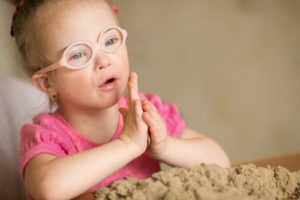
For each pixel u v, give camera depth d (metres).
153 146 1.03
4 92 1.35
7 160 1.31
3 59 1.36
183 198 0.82
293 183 0.90
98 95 1.03
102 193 0.88
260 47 1.86
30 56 1.09
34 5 1.06
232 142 1.86
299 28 1.87
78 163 0.97
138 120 1.00
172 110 1.20
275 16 1.86
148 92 1.84
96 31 1.02
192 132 1.20
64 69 1.03
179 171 0.88
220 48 1.85
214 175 0.88
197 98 1.85
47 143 1.05
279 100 1.86
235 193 0.83
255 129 1.87
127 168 1.10
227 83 1.86
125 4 1.80
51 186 0.95
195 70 1.85
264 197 0.87
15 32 1.13
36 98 1.36
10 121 1.33
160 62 1.84
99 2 1.04
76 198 0.96
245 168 0.91
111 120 1.10
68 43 1.02
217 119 1.86
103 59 1.01
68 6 1.03
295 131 1.87
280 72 1.86
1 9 1.39
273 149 1.87
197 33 1.84
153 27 1.82
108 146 0.99
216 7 1.83
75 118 1.09
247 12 1.85
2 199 1.29
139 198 0.84
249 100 1.86
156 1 1.81
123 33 1.04
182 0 1.82
